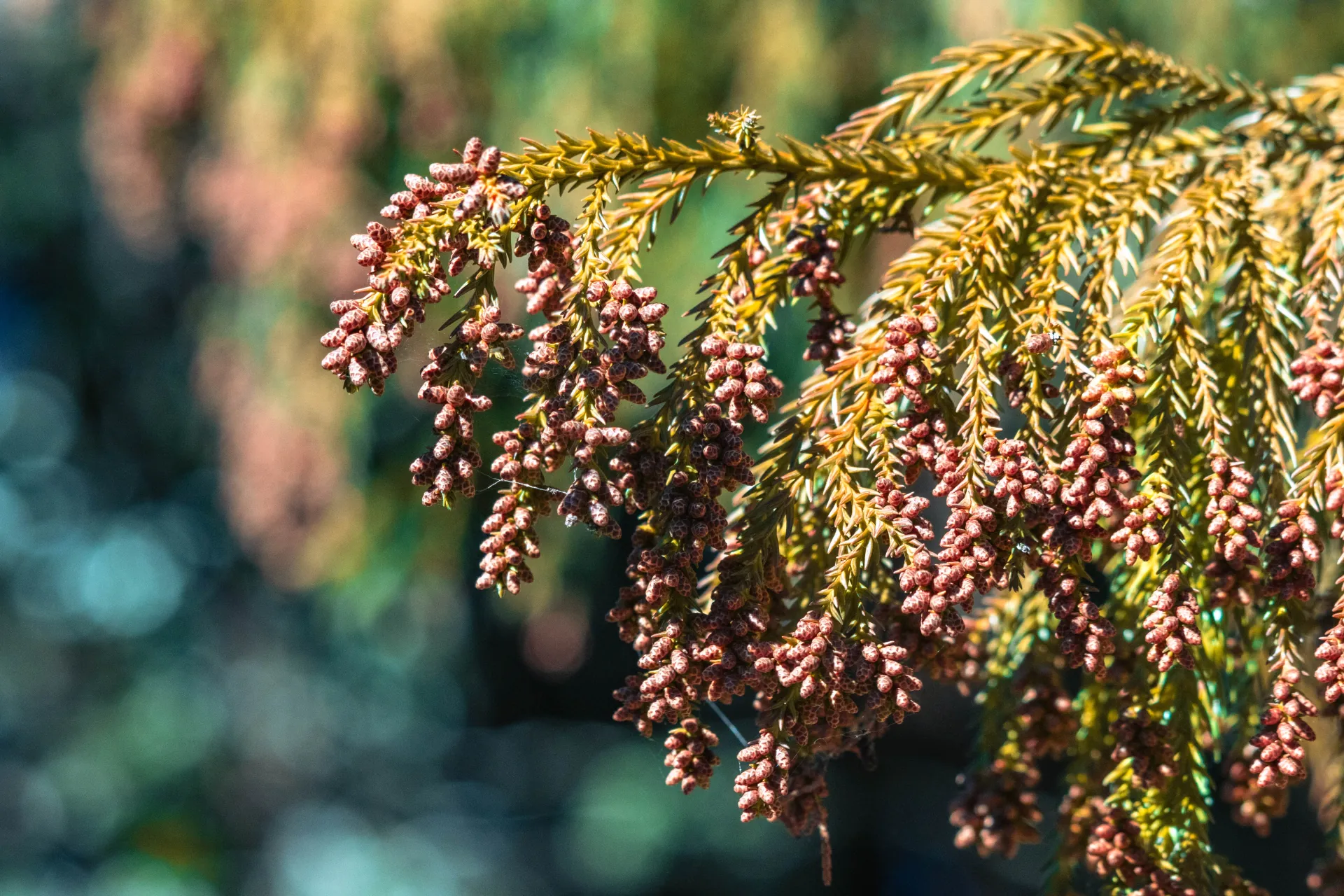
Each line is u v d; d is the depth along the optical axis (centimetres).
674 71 333
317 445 362
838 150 117
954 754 673
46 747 688
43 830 642
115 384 725
